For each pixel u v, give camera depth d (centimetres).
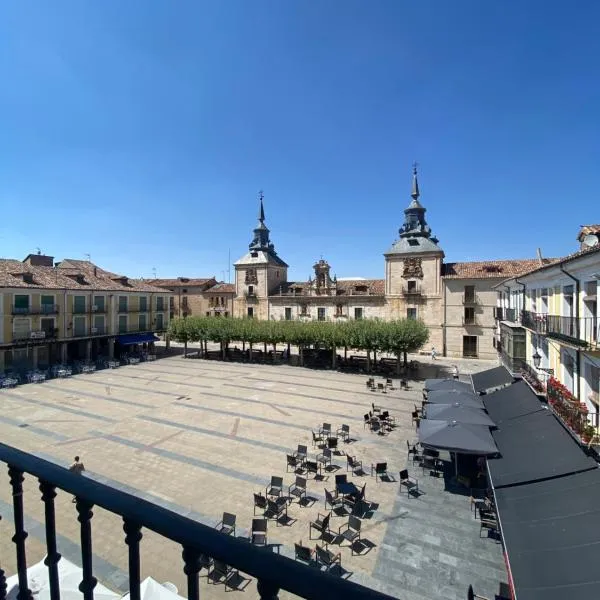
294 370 3947
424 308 4806
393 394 2952
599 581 679
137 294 4919
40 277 3994
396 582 1031
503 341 2594
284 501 1361
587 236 1353
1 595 248
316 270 5603
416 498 1443
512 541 857
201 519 1301
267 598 144
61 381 3406
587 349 1142
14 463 243
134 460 1744
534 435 1357
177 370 3959
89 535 220
